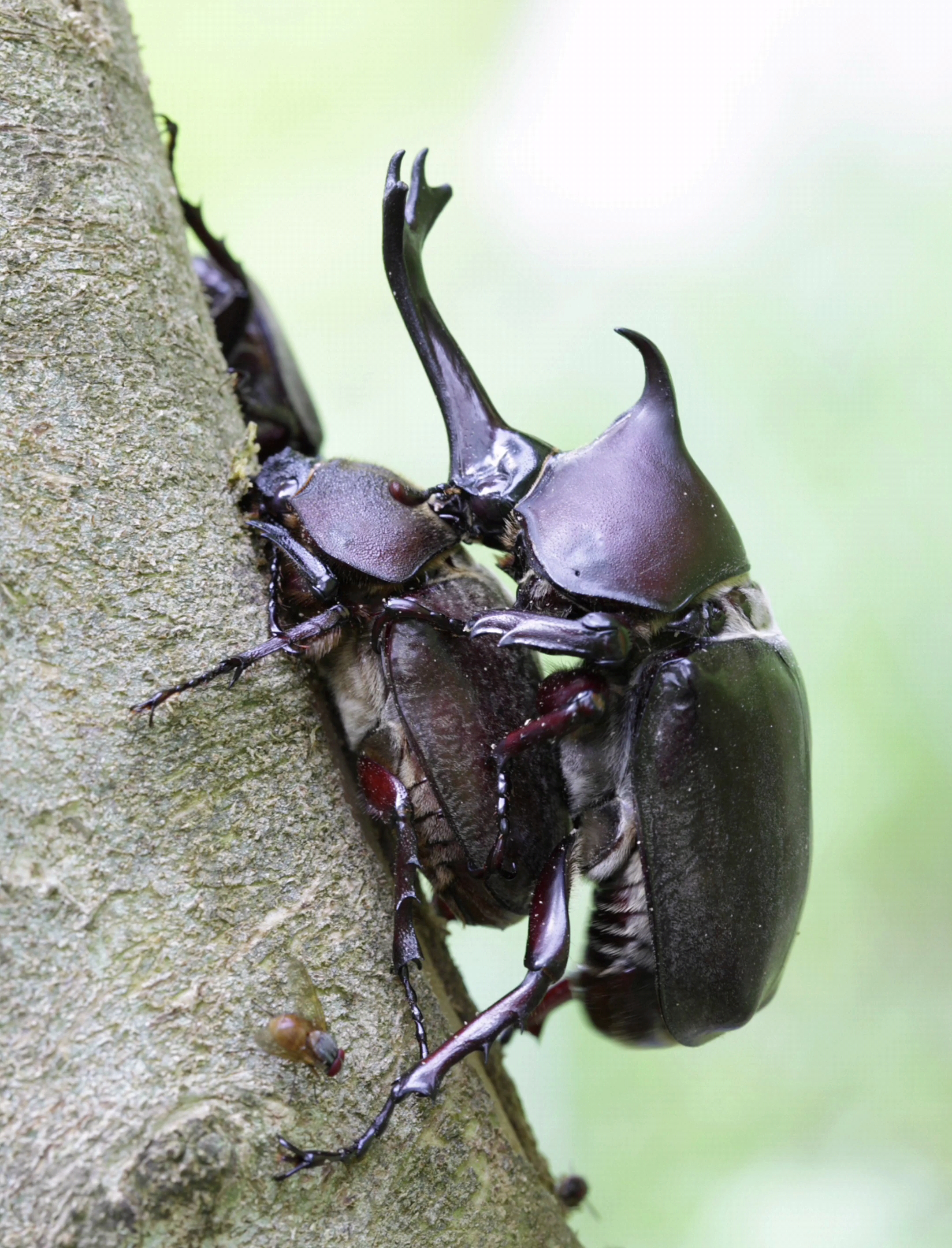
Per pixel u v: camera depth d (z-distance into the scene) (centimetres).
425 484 46
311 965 30
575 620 31
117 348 30
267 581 31
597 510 32
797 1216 40
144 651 30
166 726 30
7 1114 29
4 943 29
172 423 31
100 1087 29
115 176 31
